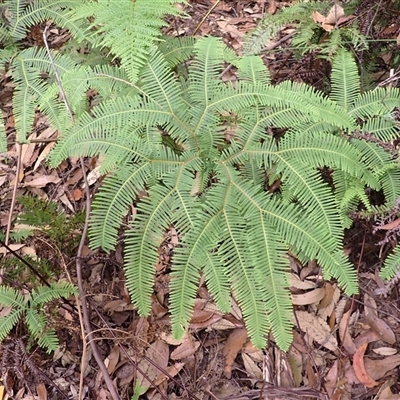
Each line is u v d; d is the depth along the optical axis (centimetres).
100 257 115
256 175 107
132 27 102
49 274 117
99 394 112
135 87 104
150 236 97
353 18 123
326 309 115
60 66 119
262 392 105
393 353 109
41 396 112
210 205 98
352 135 108
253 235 97
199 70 107
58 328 115
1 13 127
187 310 95
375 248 117
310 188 99
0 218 138
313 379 108
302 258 107
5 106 156
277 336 94
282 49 130
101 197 101
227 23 162
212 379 111
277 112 105
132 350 115
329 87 125
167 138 118
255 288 95
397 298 113
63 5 123
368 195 116
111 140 101
